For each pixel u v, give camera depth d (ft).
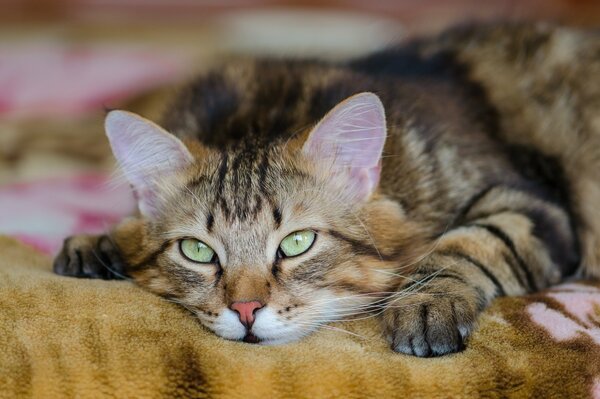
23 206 2.77
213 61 2.95
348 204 2.22
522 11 3.21
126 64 4.13
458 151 2.44
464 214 2.38
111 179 2.53
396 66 2.64
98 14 5.93
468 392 2.01
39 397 1.97
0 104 3.57
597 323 2.16
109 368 2.00
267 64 2.64
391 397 2.00
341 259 2.19
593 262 2.54
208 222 2.19
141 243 2.28
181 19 5.87
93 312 2.09
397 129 2.37
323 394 1.99
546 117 2.61
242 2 5.82
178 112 2.51
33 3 5.89
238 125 2.40
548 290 2.32
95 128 3.19
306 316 2.15
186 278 2.19
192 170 2.26
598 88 2.65
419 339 2.09
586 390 2.03
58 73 3.99
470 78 2.64
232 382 1.99
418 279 2.21
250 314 2.11
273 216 2.17
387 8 5.54
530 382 2.02
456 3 5.36
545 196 2.45
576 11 4.33
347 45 4.15
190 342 2.05
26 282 2.17
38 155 3.12
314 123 2.28
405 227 2.28
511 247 2.30
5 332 2.04
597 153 2.60
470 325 2.13
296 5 5.76
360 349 2.07
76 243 2.35
